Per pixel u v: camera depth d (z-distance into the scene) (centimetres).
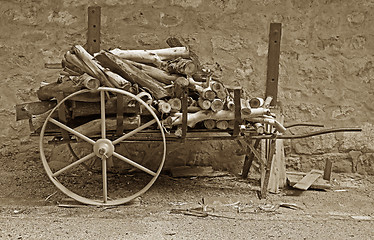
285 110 519
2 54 501
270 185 457
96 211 377
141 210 383
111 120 385
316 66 514
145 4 503
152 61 421
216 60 512
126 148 505
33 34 501
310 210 402
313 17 509
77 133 377
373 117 519
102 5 500
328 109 519
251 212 387
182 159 516
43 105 393
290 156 524
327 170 493
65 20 502
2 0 495
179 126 395
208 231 334
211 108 389
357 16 509
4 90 505
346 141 520
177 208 392
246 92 516
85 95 376
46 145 508
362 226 359
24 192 426
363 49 512
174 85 387
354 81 516
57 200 405
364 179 512
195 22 507
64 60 393
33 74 505
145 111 390
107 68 384
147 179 484
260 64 514
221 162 520
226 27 509
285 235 330
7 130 508
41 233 319
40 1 498
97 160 505
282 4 507
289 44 512
